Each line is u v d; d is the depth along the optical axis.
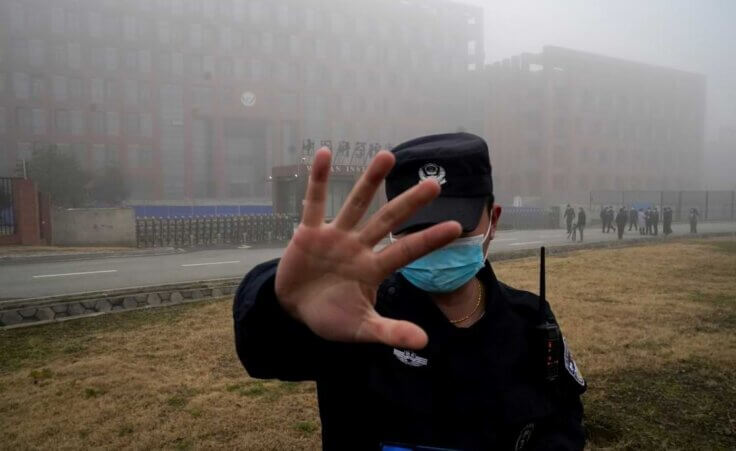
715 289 9.07
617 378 4.71
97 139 51.88
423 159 1.28
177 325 6.57
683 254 14.69
